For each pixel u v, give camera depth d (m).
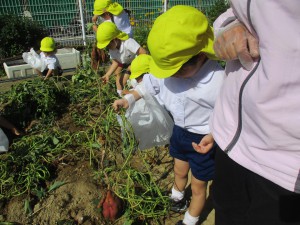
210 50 1.64
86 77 4.30
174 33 1.55
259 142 1.19
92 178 2.69
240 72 1.25
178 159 2.16
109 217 2.26
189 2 7.98
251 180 1.31
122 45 3.87
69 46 7.04
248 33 1.19
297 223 1.23
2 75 5.89
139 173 2.53
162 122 2.36
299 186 1.11
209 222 2.29
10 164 2.83
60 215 2.39
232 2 1.18
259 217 1.32
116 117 2.65
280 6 0.99
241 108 1.24
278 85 1.04
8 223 2.30
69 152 2.98
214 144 1.87
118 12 4.95
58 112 3.84
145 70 2.89
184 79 1.84
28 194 2.54
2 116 3.59
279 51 1.02
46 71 5.17
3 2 7.20
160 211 2.31
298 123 1.05
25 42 6.83
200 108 1.85
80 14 7.09
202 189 2.05
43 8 7.35
